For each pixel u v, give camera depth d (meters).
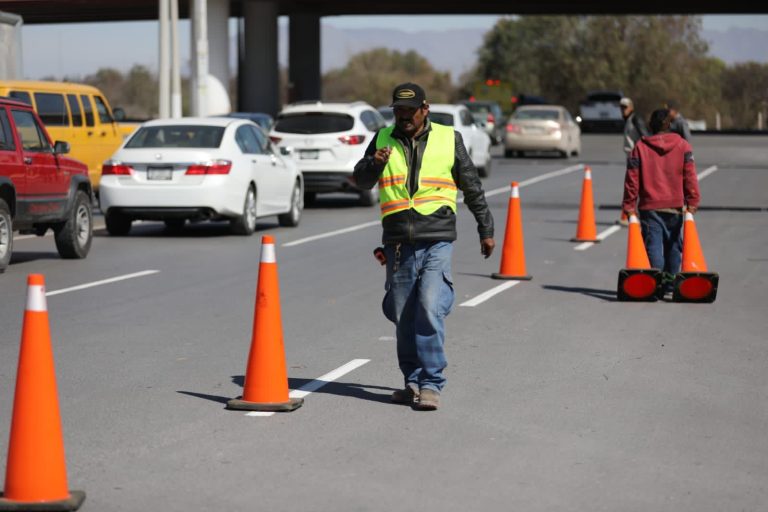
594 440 16.75
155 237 45.34
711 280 29.09
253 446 16.33
